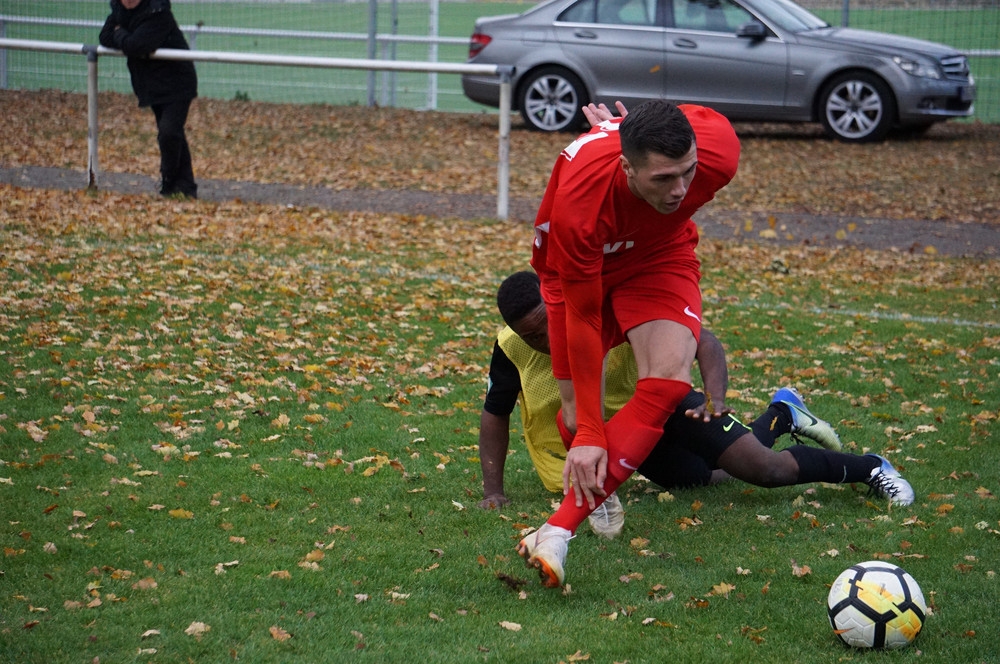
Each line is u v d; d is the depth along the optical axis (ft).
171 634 33.91
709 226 113.39
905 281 92.22
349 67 111.55
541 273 40.06
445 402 60.34
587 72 160.66
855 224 114.11
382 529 43.09
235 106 182.39
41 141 146.92
